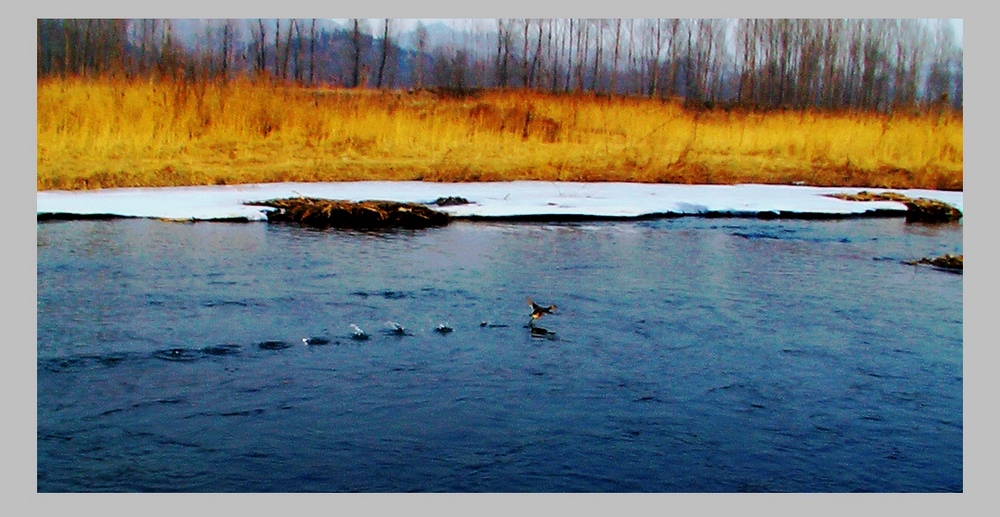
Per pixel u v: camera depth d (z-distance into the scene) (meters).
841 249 14.75
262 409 7.72
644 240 15.07
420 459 6.97
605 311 10.66
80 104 20.62
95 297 10.55
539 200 18.30
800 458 7.17
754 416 7.86
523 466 6.91
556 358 9.05
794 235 16.02
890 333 10.09
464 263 12.83
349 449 7.09
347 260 12.77
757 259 13.77
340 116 23.44
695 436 7.46
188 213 15.52
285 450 7.05
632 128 25.92
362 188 18.94
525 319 10.25
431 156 22.30
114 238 13.76
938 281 12.56
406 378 8.45
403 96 26.05
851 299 11.49
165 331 9.46
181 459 6.90
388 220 15.88
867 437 7.53
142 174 18.62
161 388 8.09
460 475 6.76
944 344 9.73
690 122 26.11
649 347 9.47
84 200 16.41
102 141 19.89
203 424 7.44
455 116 24.78
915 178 23.25
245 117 22.42
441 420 7.60
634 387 8.40
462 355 9.08
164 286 11.12
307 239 14.20
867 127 25.91
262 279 11.55
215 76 23.86
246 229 14.93
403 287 11.38
